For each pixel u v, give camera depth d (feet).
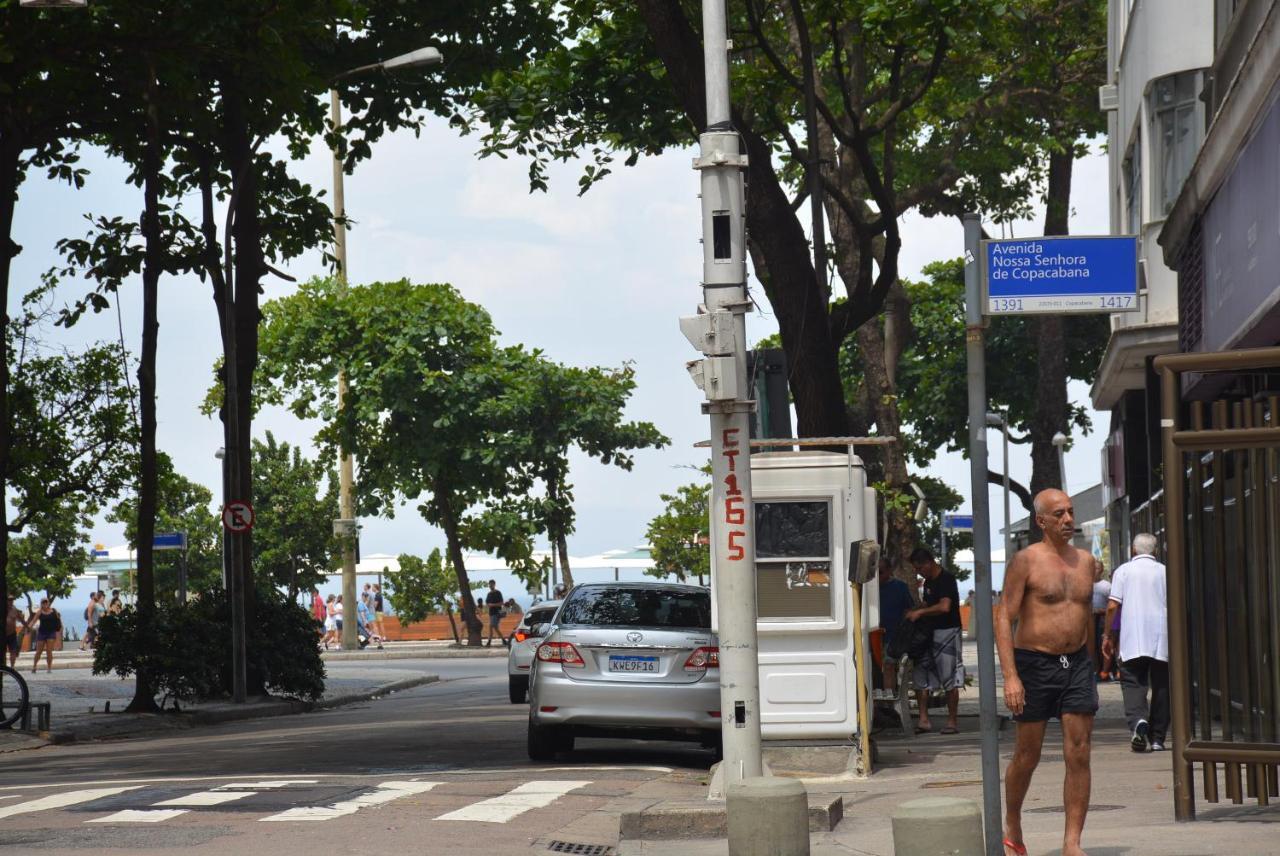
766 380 83.35
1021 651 41.93
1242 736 46.60
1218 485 46.19
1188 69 108.99
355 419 258.78
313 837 50.80
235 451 132.36
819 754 70.49
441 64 126.93
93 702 136.87
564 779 67.51
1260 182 67.51
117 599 235.40
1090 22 150.61
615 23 113.91
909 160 162.81
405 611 301.84
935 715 104.73
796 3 96.68
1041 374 212.02
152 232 123.34
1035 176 179.11
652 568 335.26
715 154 56.65
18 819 54.90
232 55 97.81
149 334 123.44
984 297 37.50
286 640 136.26
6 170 100.99
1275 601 45.19
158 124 110.93
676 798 61.93
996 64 145.18
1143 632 73.61
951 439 264.72
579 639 74.59
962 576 268.62
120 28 95.66
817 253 95.66
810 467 70.85
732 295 56.54
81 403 125.29
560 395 261.65
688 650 74.23
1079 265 37.40
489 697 148.77
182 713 119.03
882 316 168.76
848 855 46.39
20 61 95.86
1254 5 75.56
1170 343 113.91
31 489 123.65
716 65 57.11
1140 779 61.46
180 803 58.54
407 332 256.93
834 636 70.74
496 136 123.44
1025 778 42.16
